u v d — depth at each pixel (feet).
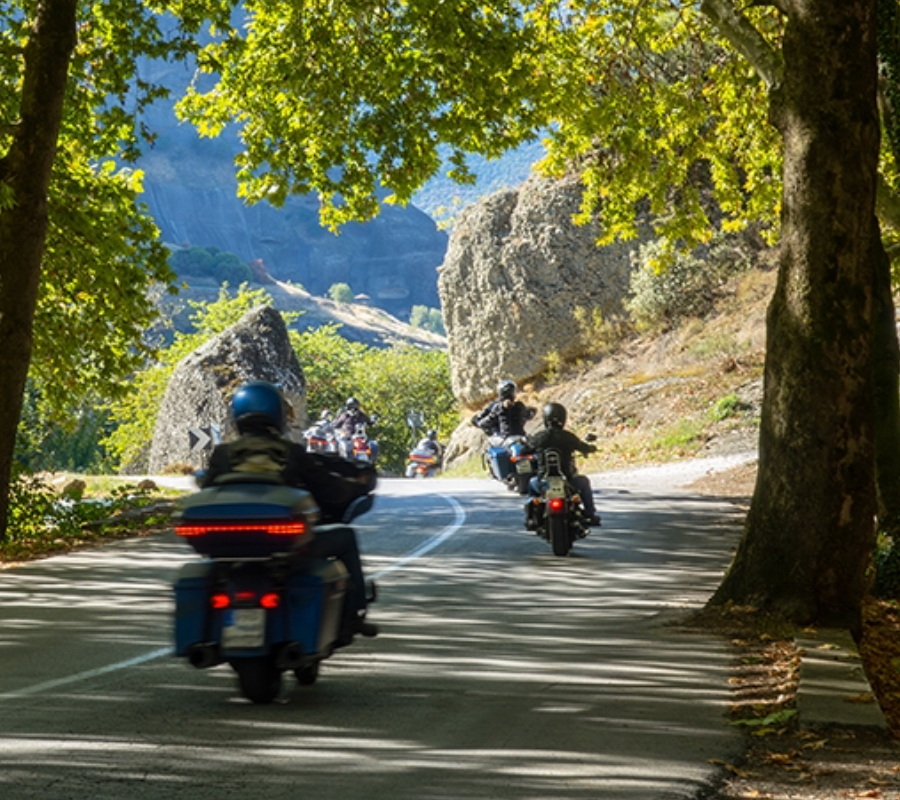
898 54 57.11
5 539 66.03
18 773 23.02
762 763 24.72
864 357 40.63
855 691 29.89
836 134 40.47
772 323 41.39
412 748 25.13
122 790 22.07
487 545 61.72
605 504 81.15
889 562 49.67
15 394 65.57
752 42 56.39
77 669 33.06
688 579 50.44
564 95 86.74
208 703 29.04
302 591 27.99
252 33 87.20
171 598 46.11
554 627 39.60
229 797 21.77
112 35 81.10
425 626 39.73
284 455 29.17
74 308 87.97
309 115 86.43
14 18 80.07
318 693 30.17
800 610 39.73
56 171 82.99
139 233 85.76
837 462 40.24
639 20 88.28
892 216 67.87
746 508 77.92
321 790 22.22
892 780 23.58
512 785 22.66
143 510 78.54
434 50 82.38
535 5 88.33
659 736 26.30
